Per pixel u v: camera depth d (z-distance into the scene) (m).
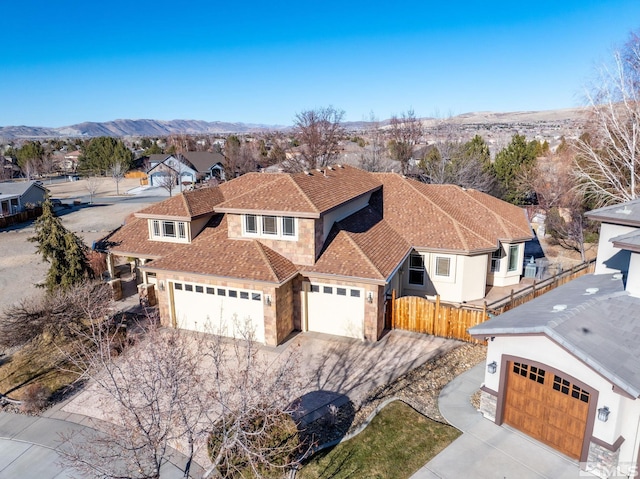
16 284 29.67
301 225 19.33
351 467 11.77
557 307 13.05
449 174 46.25
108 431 11.48
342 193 22.83
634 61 30.84
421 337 19.19
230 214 20.78
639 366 10.60
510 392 13.02
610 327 12.09
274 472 11.17
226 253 20.12
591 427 11.10
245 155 82.38
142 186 80.62
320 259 19.69
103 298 21.08
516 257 25.75
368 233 22.19
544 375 12.16
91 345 18.61
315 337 19.38
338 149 68.31
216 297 19.61
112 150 100.88
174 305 20.56
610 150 31.23
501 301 20.86
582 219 33.19
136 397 12.91
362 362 17.25
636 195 29.94
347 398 14.96
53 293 21.28
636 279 13.49
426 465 11.73
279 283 17.84
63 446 13.27
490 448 12.30
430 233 23.75
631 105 31.23
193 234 23.66
